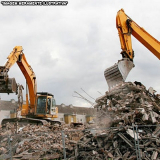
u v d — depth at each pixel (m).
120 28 15.77
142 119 9.82
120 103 11.22
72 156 10.30
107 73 15.06
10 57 18.55
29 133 15.00
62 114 65.62
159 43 15.30
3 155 10.55
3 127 19.95
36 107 22.50
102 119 11.66
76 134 13.33
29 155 10.70
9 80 13.39
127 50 15.35
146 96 11.45
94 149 9.64
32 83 22.55
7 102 57.00
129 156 8.57
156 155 8.38
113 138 9.41
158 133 9.37
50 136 13.80
